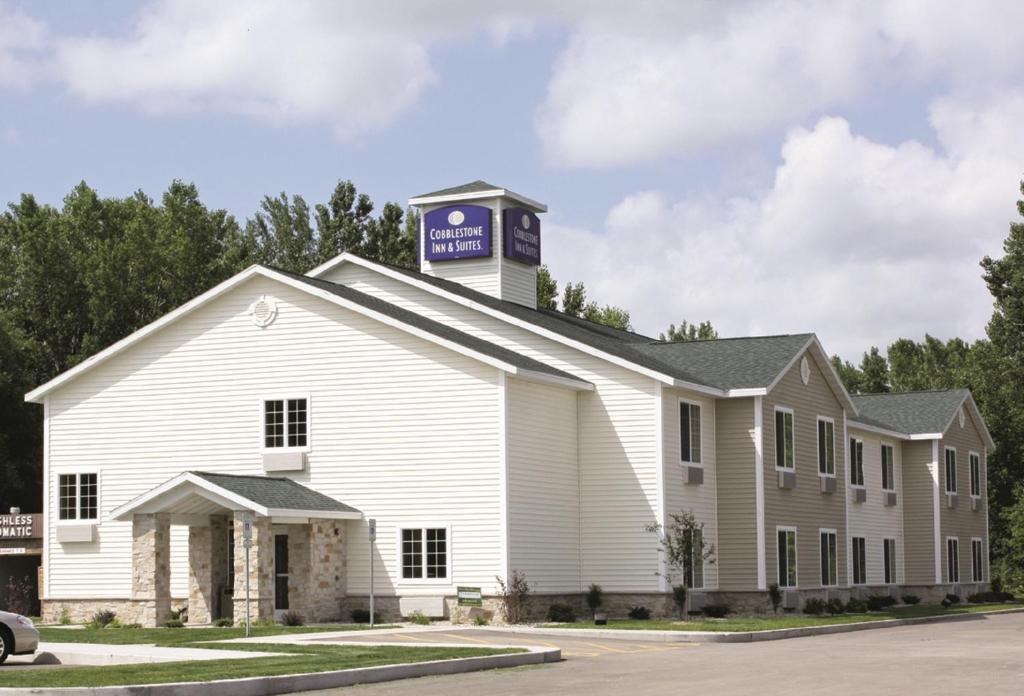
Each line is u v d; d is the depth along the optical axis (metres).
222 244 86.88
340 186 85.69
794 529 45.47
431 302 44.03
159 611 36.38
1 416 62.25
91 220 72.00
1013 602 63.16
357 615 37.62
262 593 35.47
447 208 47.75
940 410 63.25
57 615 41.25
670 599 39.84
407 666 23.34
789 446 45.50
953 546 62.97
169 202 77.75
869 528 57.69
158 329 40.81
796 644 31.12
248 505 35.12
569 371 41.53
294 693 21.02
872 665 24.78
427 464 37.62
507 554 36.66
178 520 37.28
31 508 63.62
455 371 37.59
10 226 69.25
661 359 46.56
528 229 48.72
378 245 84.12
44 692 19.61
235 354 39.97
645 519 40.06
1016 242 77.81
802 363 47.00
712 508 43.25
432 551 37.41
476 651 25.91
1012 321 77.62
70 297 67.94
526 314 44.91
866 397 65.94
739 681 21.73
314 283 39.75
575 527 40.50
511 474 37.22
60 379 41.66
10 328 63.59
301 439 39.00
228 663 23.66
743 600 42.97
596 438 40.84
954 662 25.47
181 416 40.38
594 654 27.88
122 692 19.66
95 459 41.28
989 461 75.69
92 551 41.09
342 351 38.81
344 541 38.16
